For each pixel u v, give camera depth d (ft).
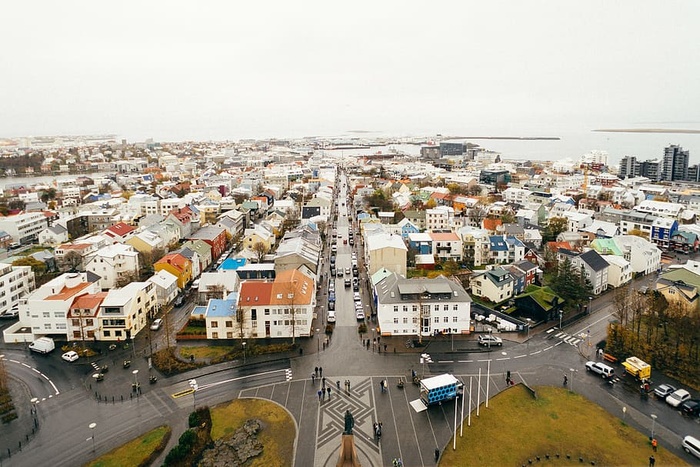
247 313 317.83
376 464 196.34
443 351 298.15
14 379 271.08
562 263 399.65
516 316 350.64
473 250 496.23
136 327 333.21
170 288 391.45
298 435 216.74
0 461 201.87
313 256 442.91
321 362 285.84
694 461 197.36
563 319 346.13
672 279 363.76
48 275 447.83
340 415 231.91
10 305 382.01
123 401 247.29
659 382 258.98
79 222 655.35
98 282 407.44
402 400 244.22
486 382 261.03
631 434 215.72
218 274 391.24
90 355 297.33
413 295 319.68
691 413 229.04
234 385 261.24
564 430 218.79
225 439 214.69
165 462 194.59
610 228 563.89
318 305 379.76
